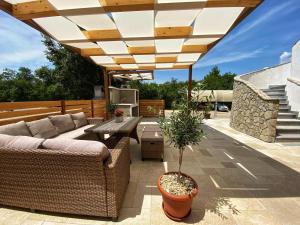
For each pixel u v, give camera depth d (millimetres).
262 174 2848
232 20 2754
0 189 1859
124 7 2303
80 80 9133
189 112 1797
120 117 4133
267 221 1771
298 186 2479
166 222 1741
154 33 3279
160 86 13516
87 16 2623
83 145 1676
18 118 3125
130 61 5723
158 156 3330
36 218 1780
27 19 2604
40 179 1756
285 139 4809
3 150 1708
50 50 9180
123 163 2092
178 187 1836
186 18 2762
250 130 5625
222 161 3400
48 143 1738
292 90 5879
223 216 1836
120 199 1897
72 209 1772
